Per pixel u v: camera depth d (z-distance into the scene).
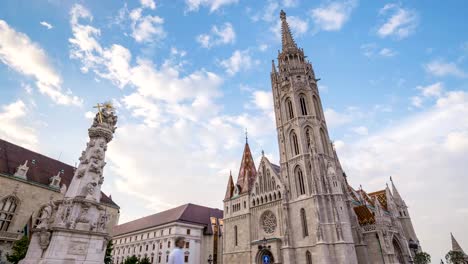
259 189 67.94
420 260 65.62
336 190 56.19
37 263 27.31
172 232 82.81
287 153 67.31
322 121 71.00
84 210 31.50
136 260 72.69
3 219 53.03
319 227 52.09
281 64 81.88
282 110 74.38
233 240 67.56
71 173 74.62
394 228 59.47
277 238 57.38
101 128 37.59
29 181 58.84
